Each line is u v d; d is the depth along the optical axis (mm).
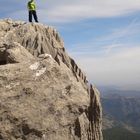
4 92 34000
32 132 33375
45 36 55219
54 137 34625
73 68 53844
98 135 47594
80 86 40062
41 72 36219
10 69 35688
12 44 42844
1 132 32438
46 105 34812
